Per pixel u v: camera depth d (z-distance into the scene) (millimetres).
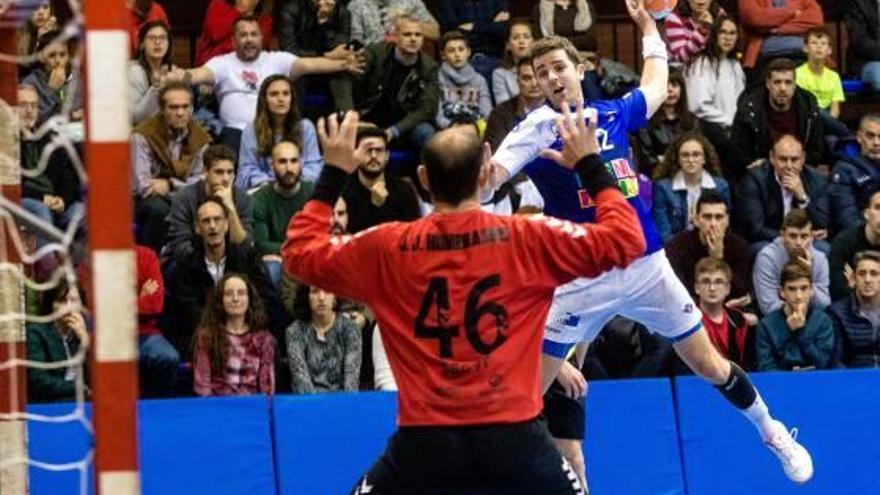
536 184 20547
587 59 36531
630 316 21422
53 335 26594
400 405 16609
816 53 37688
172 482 26203
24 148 30031
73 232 16156
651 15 21859
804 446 27766
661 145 34781
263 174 32312
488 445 16297
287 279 29094
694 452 27594
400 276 16547
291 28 36719
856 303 29328
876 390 28078
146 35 33719
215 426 26531
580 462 22859
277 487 26516
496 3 38750
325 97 36656
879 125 33781
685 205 32656
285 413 26812
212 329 27562
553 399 22703
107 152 13742
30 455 25828
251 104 34562
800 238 30594
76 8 13945
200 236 29094
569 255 16500
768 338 28953
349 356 28031
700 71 36656
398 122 35438
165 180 31719
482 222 16594
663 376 28953
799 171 33406
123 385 13797
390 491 16672
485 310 16406
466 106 35531
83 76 13930
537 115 19703
